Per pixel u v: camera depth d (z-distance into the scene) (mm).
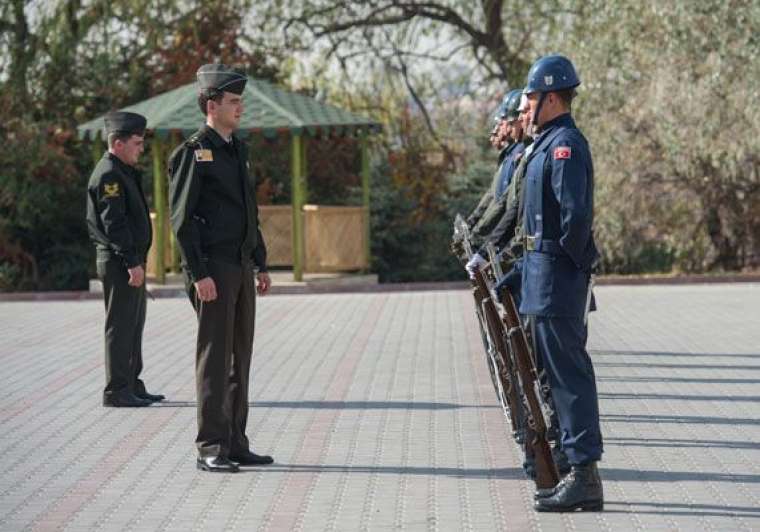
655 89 24344
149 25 31062
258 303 20672
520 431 8477
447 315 18172
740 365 13039
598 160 25375
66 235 29797
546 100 7500
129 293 11312
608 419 10375
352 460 8992
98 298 22625
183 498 8000
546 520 7320
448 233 28781
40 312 19797
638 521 7258
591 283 7547
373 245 28031
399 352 14391
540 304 7395
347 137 29922
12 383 12711
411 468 8711
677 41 24172
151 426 10406
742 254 26609
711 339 15086
